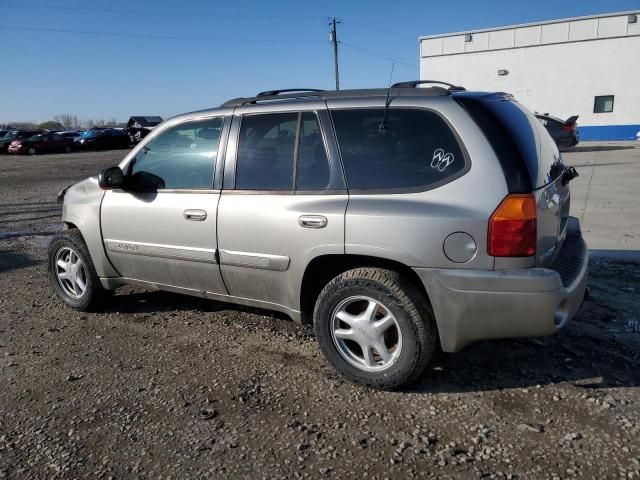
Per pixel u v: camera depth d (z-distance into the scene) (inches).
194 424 125.0
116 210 178.7
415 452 112.5
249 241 150.3
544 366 146.6
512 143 124.2
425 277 126.6
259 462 111.0
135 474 108.4
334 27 1728.6
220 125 161.5
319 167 141.9
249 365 153.3
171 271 171.5
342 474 106.7
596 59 1208.2
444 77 1369.3
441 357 153.1
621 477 102.8
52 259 202.1
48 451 116.3
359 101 139.7
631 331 166.4
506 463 108.1
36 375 151.1
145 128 1715.1
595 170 602.9
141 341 171.8
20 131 1593.3
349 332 137.6
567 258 144.9
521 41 1269.7
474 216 121.4
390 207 129.1
